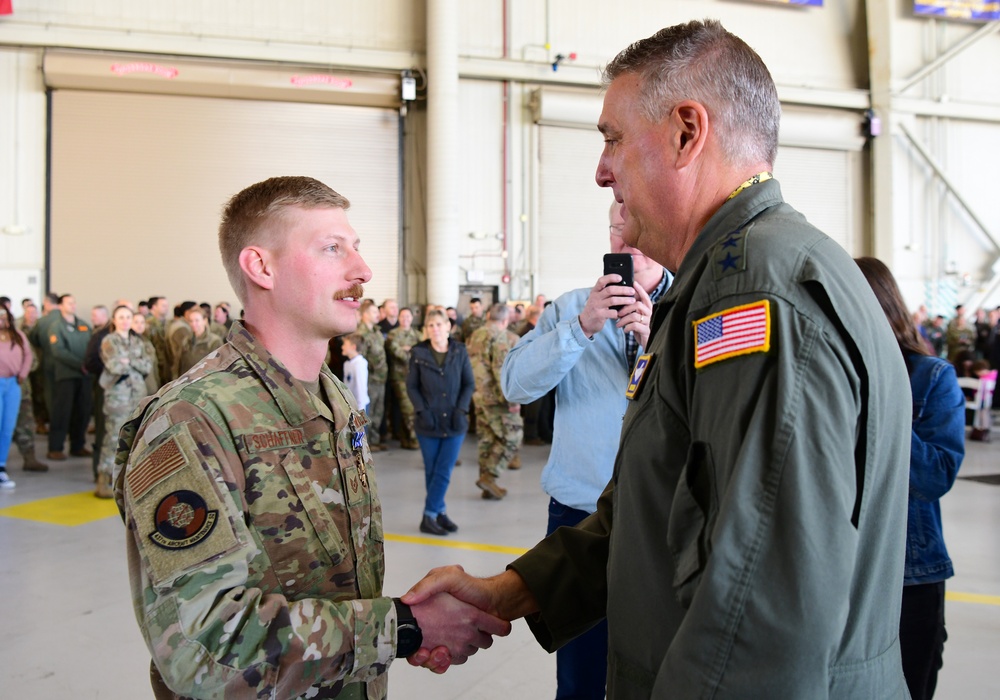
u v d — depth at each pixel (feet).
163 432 3.10
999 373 32.55
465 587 3.69
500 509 16.57
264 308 3.71
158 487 2.99
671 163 3.05
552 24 37.19
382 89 35.24
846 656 2.56
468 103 36.52
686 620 2.35
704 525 2.50
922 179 42.50
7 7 31.81
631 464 2.99
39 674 8.49
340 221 3.77
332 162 35.70
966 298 43.09
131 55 32.99
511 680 8.41
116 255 33.63
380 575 3.80
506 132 36.94
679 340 2.84
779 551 2.24
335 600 3.41
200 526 2.91
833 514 2.26
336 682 3.42
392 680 8.43
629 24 37.96
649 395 2.99
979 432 26.11
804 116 40.14
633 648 2.93
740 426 2.39
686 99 3.00
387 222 36.45
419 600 3.46
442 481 14.39
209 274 34.58
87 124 33.17
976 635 9.48
